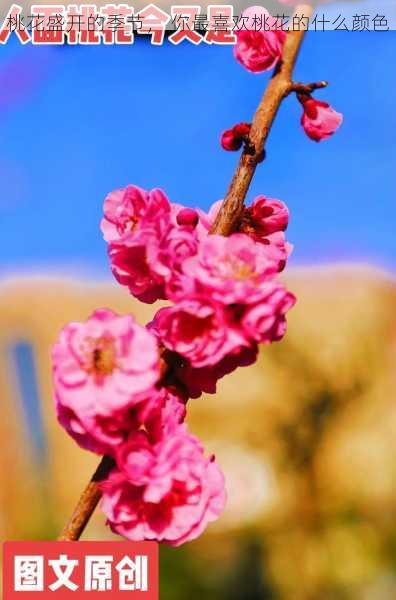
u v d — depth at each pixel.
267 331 0.55
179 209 0.58
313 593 1.31
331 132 0.59
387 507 1.35
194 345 0.55
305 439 1.38
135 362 0.54
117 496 0.56
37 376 1.70
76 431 0.54
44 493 1.60
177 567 1.29
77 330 0.54
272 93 0.58
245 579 1.33
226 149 0.59
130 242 0.56
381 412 1.38
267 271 0.55
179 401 0.56
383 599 1.30
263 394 1.42
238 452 1.41
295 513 1.35
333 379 1.39
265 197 0.58
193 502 0.56
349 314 1.58
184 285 0.55
